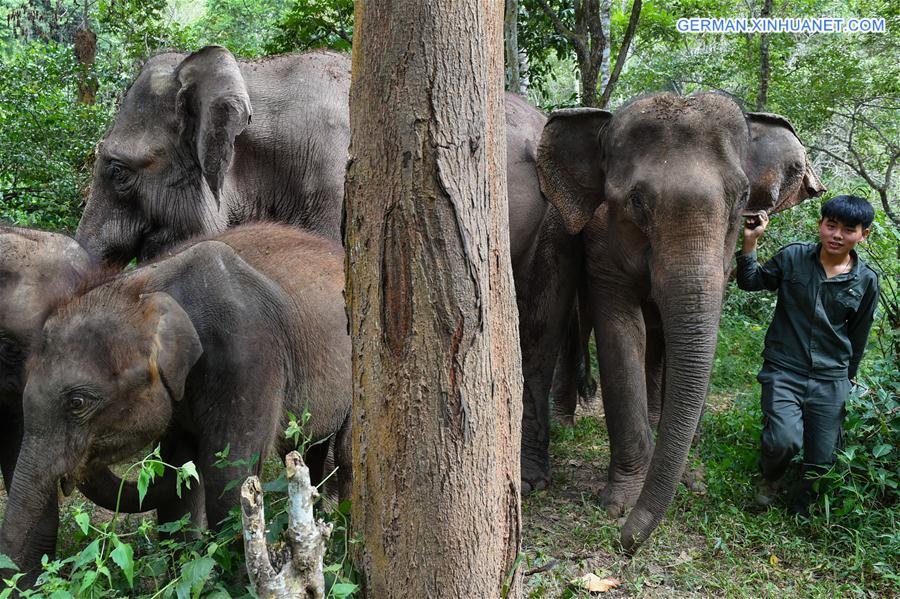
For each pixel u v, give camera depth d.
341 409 3.97
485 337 2.41
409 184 2.33
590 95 8.27
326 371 3.80
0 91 9.85
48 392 2.89
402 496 2.42
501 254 2.51
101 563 2.40
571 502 4.73
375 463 2.46
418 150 2.31
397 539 2.44
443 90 2.30
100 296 3.09
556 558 3.95
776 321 4.69
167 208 4.84
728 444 5.38
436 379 2.37
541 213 5.36
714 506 4.57
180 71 4.77
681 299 4.01
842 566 4.00
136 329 3.01
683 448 3.88
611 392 4.70
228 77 4.66
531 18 9.66
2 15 18.66
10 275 3.49
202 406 3.30
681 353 3.98
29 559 3.18
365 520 2.52
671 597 3.67
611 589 3.68
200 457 3.34
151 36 11.28
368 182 2.39
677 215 4.07
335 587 2.34
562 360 6.12
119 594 2.75
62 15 15.45
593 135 4.68
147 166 4.82
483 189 2.39
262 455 3.42
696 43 14.12
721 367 6.97
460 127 2.32
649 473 3.90
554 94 16.09
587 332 5.64
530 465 4.97
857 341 4.60
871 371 5.26
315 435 3.87
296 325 3.61
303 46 9.66
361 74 2.39
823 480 4.46
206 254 3.39
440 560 2.43
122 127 4.89
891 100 10.92
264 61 5.21
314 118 5.07
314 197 5.04
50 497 2.92
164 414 3.11
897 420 4.61
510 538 2.61
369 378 2.45
